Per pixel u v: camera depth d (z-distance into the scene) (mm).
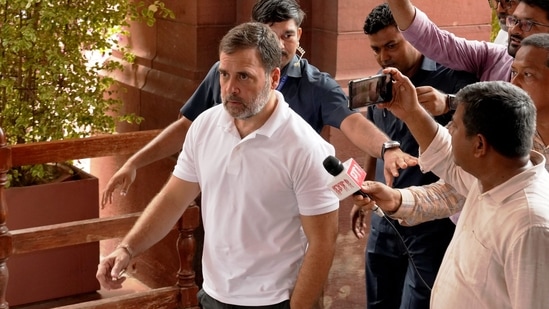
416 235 3896
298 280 3129
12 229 4973
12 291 5039
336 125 3779
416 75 4004
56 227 4328
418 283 3920
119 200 5730
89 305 4418
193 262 5164
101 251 6023
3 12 4934
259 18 3760
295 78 3844
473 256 2553
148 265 5555
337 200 3113
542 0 3293
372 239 4109
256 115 3104
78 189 5113
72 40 5078
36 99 5090
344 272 4996
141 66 5555
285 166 3070
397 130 3957
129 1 5484
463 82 3955
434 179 3904
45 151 4293
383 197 2947
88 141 4379
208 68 5141
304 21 4863
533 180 2492
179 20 5184
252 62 3018
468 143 2547
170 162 5203
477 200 2617
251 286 3188
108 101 5281
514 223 2439
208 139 3213
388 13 3861
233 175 3119
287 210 3137
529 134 2496
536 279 2402
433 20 5043
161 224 3357
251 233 3146
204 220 3277
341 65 4766
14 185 5047
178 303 4645
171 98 5234
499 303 2520
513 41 3412
